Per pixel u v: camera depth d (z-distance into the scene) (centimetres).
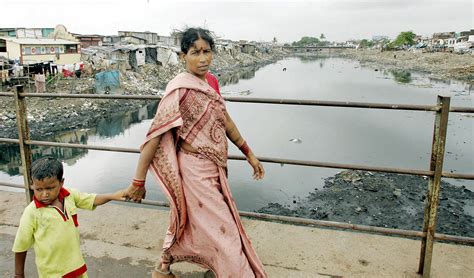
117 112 2808
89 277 249
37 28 4141
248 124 2594
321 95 4022
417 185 1373
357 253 278
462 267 260
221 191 198
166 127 183
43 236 191
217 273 197
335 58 14200
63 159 1778
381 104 239
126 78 3762
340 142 2091
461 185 1380
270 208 1238
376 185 1375
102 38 5594
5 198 371
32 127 2247
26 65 2895
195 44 184
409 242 292
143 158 191
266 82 5388
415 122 2578
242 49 11031
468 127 2262
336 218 1156
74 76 3353
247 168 1638
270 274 253
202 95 187
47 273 197
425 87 4522
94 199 207
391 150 1922
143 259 269
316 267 261
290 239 297
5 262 263
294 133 2316
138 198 200
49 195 186
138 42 5378
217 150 193
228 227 192
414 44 12875
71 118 2511
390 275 253
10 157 1811
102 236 300
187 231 202
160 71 4600
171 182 192
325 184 1436
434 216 238
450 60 7469
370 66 8981
